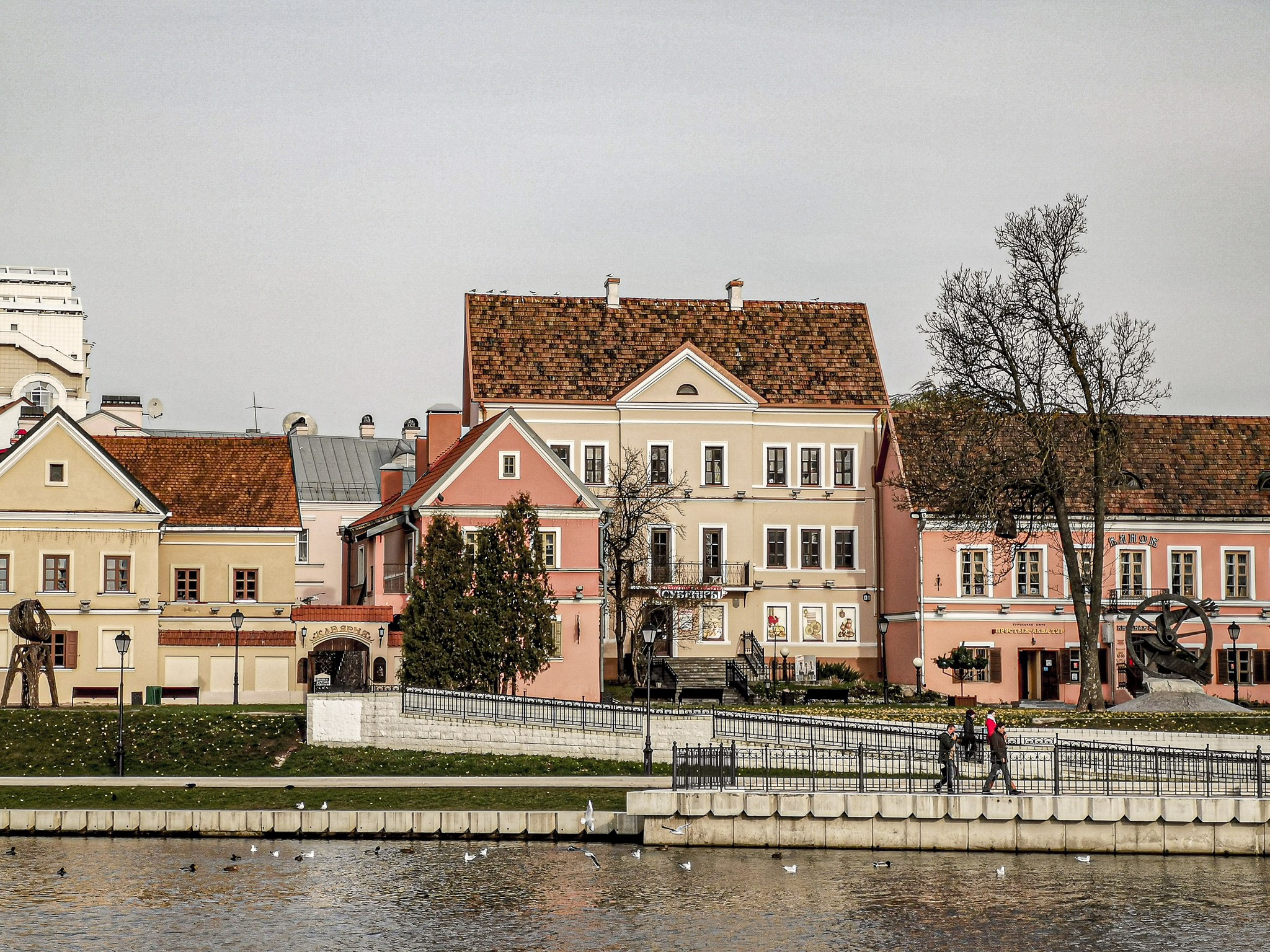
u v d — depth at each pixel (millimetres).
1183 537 100688
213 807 53500
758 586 102688
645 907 43406
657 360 104750
